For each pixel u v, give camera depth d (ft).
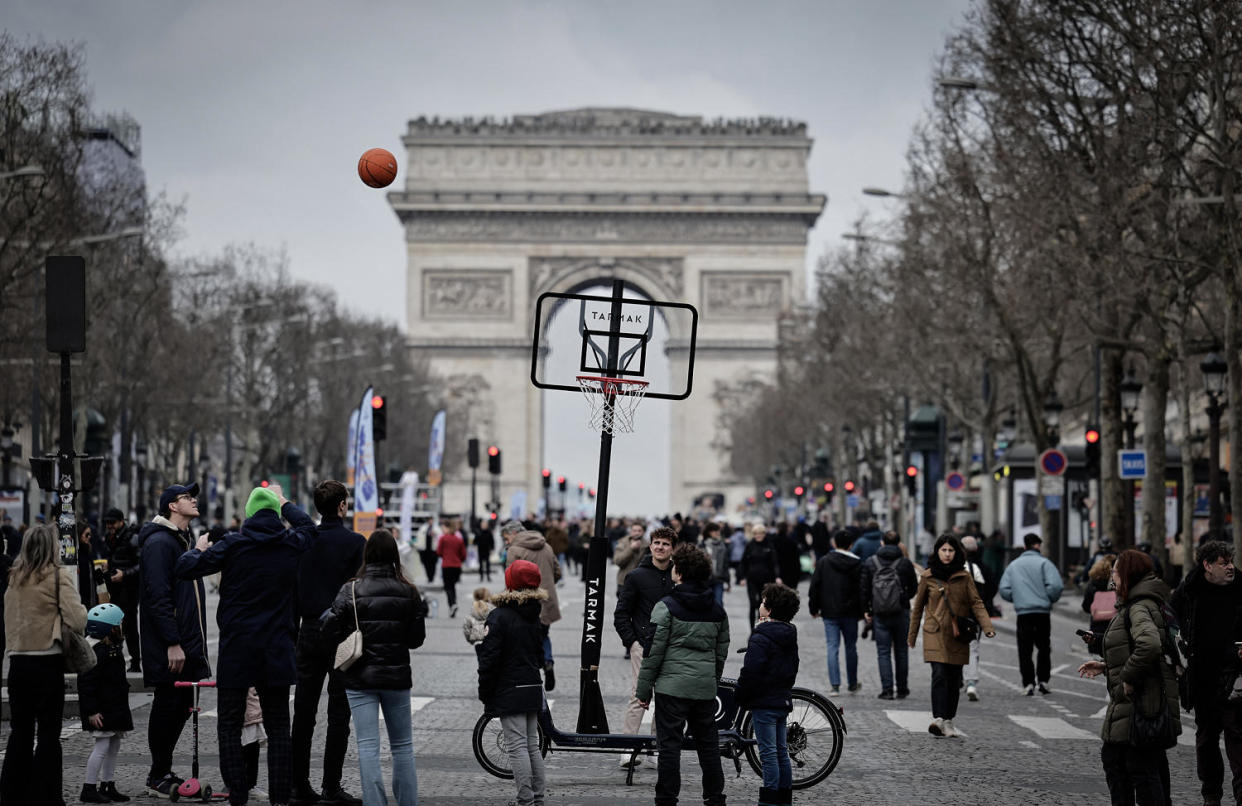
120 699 103.91
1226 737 101.91
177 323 499.92
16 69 321.32
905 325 404.77
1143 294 266.36
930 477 436.35
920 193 342.23
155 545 102.42
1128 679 90.02
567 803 104.63
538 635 96.17
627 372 114.73
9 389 378.12
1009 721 149.79
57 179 325.01
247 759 105.09
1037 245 278.26
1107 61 248.11
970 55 293.43
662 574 118.21
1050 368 334.03
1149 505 296.10
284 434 611.47
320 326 639.35
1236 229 232.12
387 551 92.22
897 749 130.72
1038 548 175.42
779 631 101.45
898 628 166.71
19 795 96.32
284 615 97.25
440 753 125.90
